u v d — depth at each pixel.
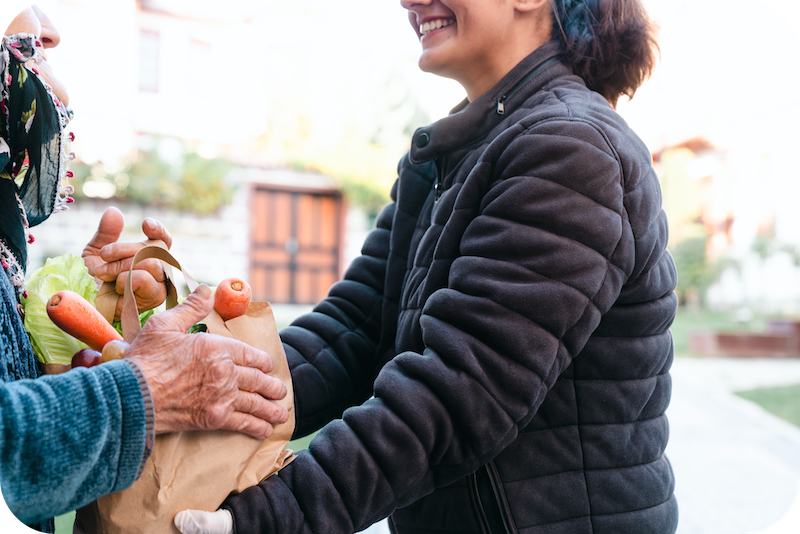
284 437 0.86
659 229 0.95
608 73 1.15
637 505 0.95
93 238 1.04
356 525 0.78
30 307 0.88
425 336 0.85
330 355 1.20
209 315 0.84
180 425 0.76
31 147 0.89
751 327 11.20
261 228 14.33
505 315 0.81
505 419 0.80
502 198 0.86
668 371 1.06
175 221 12.78
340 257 14.77
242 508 0.77
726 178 15.24
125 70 13.55
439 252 0.96
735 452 4.65
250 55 14.51
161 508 0.75
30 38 0.87
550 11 1.12
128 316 0.81
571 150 0.85
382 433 0.79
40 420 0.64
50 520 0.85
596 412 0.93
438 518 0.95
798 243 12.70
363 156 14.20
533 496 0.91
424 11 1.13
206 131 14.12
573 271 0.81
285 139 14.43
